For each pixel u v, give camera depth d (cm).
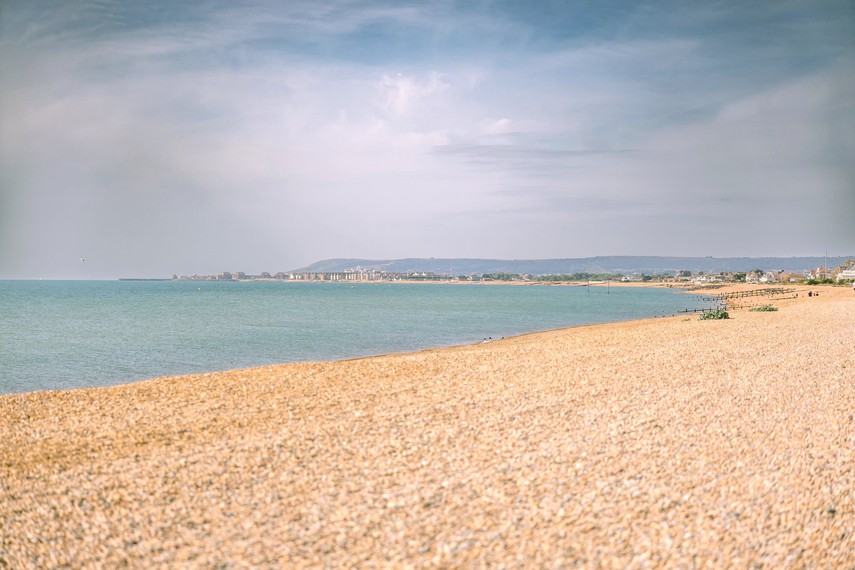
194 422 1291
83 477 940
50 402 1538
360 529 707
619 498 790
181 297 13112
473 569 608
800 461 945
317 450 1039
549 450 1009
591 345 2741
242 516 757
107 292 17450
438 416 1286
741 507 761
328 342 3812
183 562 642
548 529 698
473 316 6700
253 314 6850
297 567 620
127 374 2547
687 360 2136
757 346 2525
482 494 810
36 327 4884
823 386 1616
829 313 4553
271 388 1675
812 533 692
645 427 1167
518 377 1805
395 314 7006
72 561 657
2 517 789
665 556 634
